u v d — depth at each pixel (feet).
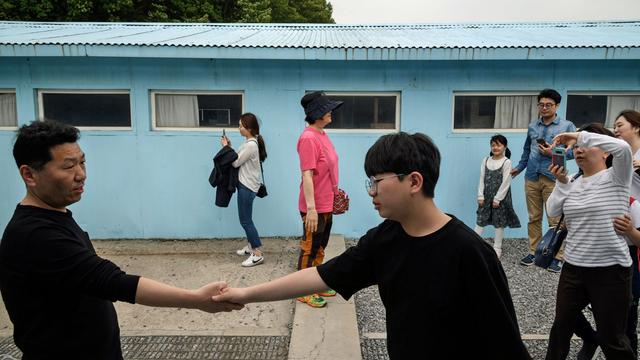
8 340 11.91
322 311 12.92
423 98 19.80
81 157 5.65
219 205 17.08
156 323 12.92
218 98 20.12
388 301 5.19
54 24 25.45
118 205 20.31
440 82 19.69
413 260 4.94
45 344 5.37
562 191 9.19
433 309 4.77
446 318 4.77
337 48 18.06
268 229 20.56
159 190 20.27
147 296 5.56
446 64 19.53
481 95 19.97
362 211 20.49
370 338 11.94
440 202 20.38
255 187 16.89
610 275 8.36
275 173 20.25
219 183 16.85
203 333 12.21
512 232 20.48
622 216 8.20
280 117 19.93
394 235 5.19
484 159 18.20
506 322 4.74
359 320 13.05
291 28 26.14
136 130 19.93
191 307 5.94
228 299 6.04
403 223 5.08
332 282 5.75
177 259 17.90
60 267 5.22
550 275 16.34
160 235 20.48
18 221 5.32
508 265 17.31
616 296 8.34
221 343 11.68
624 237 8.47
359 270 5.59
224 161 16.51
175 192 20.29
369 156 5.08
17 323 5.41
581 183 8.87
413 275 4.91
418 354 4.88
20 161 5.38
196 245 19.65
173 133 19.97
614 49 17.58
